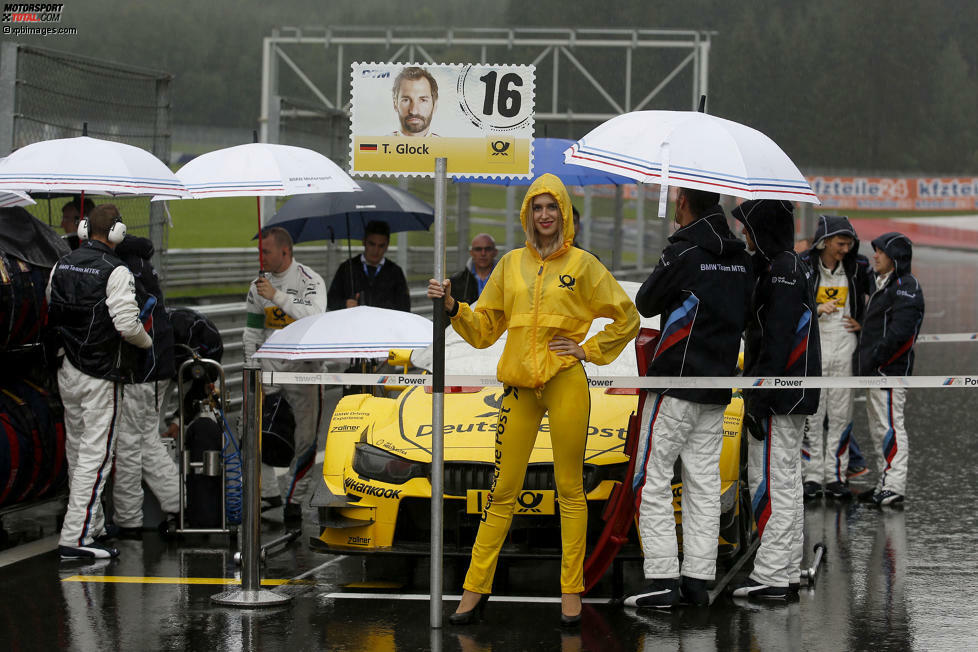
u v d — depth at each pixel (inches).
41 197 842.2
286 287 754.8
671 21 6515.8
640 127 524.1
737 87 7066.9
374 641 478.0
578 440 493.4
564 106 3666.3
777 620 511.5
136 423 682.8
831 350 809.5
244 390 534.9
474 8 7672.2
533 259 495.5
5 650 466.9
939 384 526.3
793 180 525.7
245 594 538.0
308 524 724.0
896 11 7347.4
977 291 2967.5
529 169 482.0
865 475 909.8
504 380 491.2
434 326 489.1
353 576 594.9
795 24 7234.3
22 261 657.6
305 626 500.7
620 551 542.3
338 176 720.3
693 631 493.7
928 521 736.3
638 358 541.6
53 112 849.5
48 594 553.6
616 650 466.0
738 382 518.0
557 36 6156.5
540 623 505.7
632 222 2792.8
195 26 7431.1
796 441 549.3
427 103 482.9
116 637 484.1
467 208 1605.6
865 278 818.8
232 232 3253.0
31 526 712.4
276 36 2172.7
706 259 522.3
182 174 698.8
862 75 7313.0
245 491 538.3
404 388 644.1
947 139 7524.6
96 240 634.2
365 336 658.2
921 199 5196.9
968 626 503.8
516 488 501.0
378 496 544.4
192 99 7372.1
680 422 521.7
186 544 666.8
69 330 622.8
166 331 677.9
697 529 533.6
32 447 641.0
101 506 649.0
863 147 7372.1
